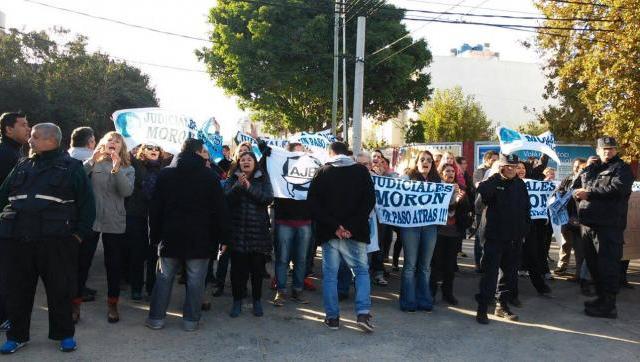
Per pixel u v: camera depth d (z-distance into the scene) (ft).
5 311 16.76
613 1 43.27
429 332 18.35
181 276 24.08
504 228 19.43
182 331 17.60
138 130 23.45
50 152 15.24
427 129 123.54
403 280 20.84
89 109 110.52
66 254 15.25
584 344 17.61
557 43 57.47
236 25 82.53
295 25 81.66
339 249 18.39
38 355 15.02
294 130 95.35
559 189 25.57
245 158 19.12
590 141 63.82
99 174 18.29
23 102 98.07
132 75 129.59
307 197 19.88
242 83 80.79
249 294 22.93
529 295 24.23
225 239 17.87
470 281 26.58
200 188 17.42
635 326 19.74
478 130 121.39
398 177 24.88
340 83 83.87
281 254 21.24
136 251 20.63
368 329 17.99
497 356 16.28
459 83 156.04
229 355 15.64
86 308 19.69
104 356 15.16
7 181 15.34
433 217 20.21
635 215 25.30
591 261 21.48
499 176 19.84
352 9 73.56
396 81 86.38
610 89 43.04
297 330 18.12
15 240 14.83
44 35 108.99
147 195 20.47
